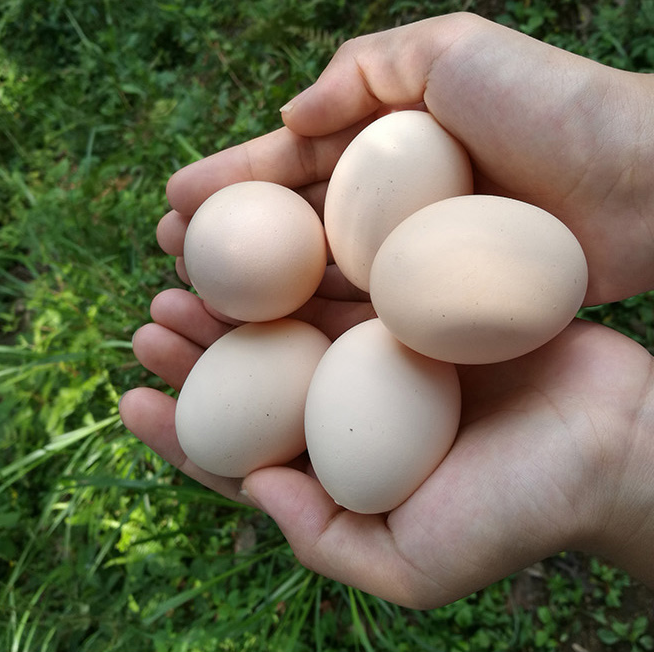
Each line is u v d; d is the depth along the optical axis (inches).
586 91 6.6
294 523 6.7
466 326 5.6
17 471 12.3
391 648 9.6
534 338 5.7
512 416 6.4
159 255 13.4
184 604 11.0
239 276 6.8
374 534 6.4
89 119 15.6
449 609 10.4
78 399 12.2
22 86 16.9
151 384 12.3
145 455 11.4
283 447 7.1
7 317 14.6
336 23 14.5
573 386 6.4
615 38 12.5
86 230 13.4
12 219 15.4
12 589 11.6
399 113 7.1
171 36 16.0
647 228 7.0
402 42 7.3
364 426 6.0
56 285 13.9
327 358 6.5
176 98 14.9
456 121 7.2
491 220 5.7
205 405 6.9
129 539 11.2
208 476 8.1
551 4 13.3
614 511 6.2
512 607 10.7
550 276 5.6
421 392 6.1
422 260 5.7
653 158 6.6
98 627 11.4
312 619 10.8
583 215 7.2
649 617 10.5
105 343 12.0
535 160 7.0
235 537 11.5
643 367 6.4
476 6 13.7
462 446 6.4
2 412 12.7
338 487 6.1
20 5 17.7
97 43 16.7
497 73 6.7
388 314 5.9
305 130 8.2
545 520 6.0
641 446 6.1
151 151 13.9
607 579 10.6
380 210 6.8
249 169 8.6
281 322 7.6
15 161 16.2
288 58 14.2
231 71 14.6
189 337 9.0
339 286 8.9
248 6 14.9
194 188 8.5
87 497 11.8
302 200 7.5
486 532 5.9
